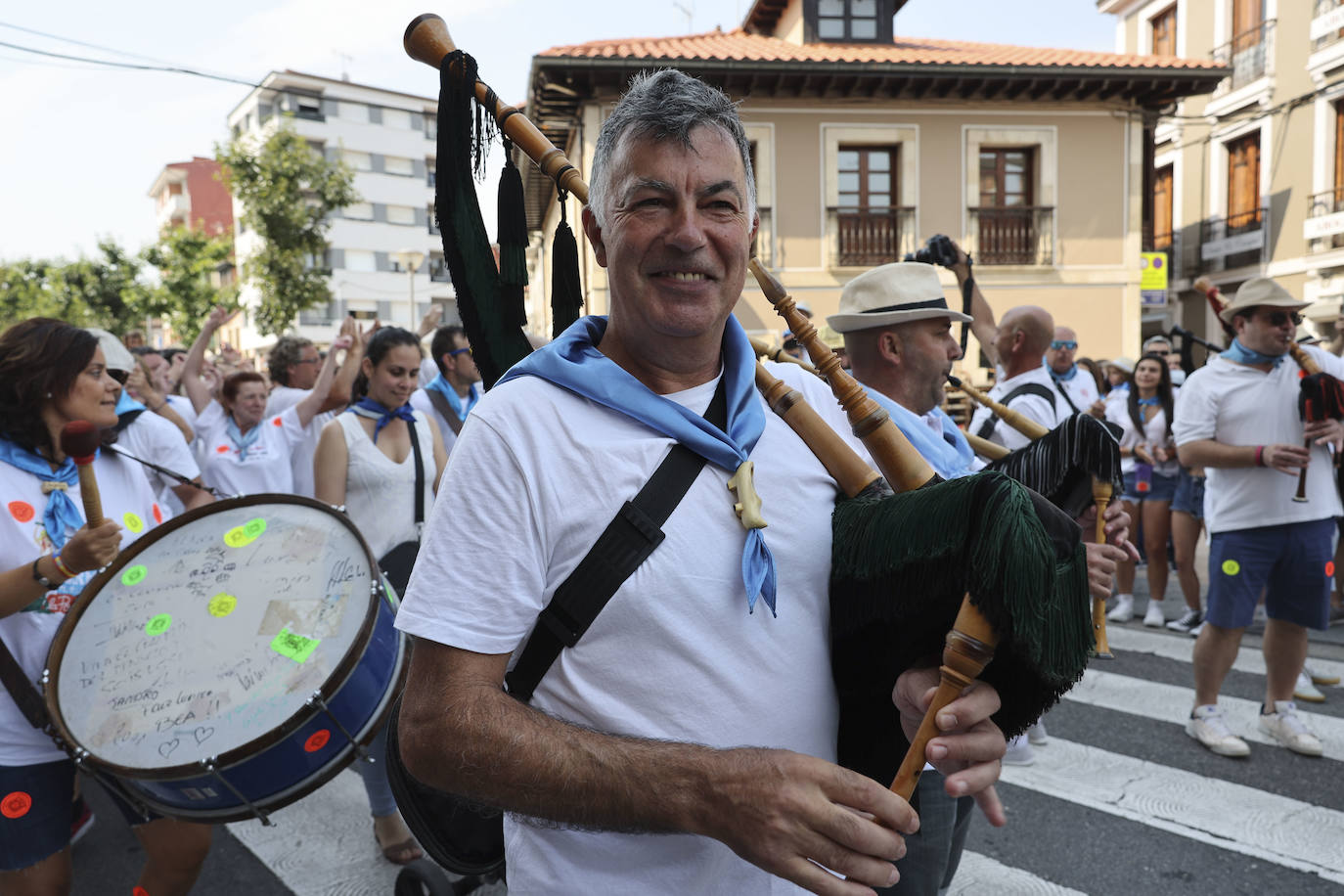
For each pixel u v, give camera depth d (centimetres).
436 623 107
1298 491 362
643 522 110
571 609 110
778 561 118
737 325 134
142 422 314
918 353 243
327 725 198
